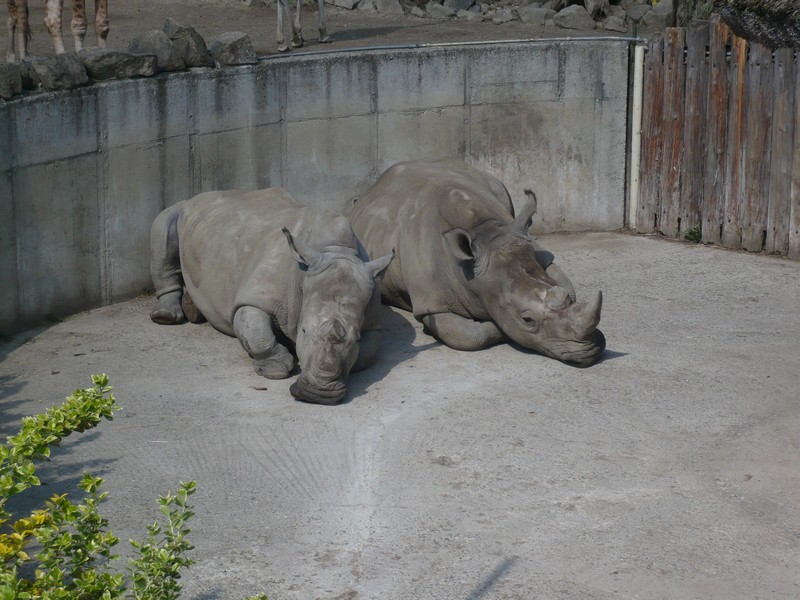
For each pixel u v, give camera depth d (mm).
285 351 10344
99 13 14242
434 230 10992
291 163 13891
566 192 15312
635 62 14914
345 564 7191
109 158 12242
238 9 20531
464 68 14648
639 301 12305
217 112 13117
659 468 8414
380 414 9422
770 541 7383
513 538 7465
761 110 13742
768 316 11758
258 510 7863
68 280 12062
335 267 9781
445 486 8180
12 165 11234
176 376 10344
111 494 8070
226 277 10969
